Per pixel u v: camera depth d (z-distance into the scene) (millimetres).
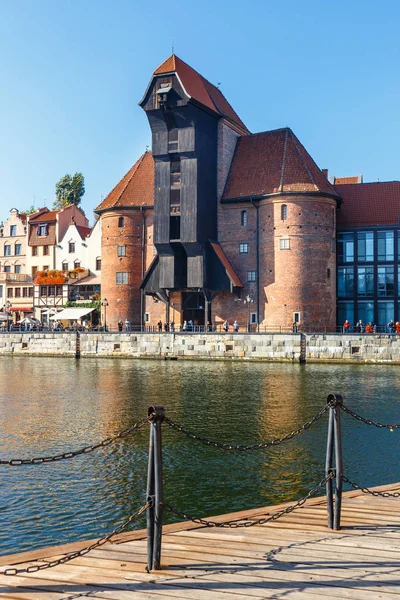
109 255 70062
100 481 17484
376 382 39188
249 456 20281
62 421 26688
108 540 8805
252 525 9789
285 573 7859
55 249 87250
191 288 64188
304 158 64562
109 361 57750
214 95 69812
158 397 33406
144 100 61688
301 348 54094
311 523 9984
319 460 19766
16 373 47125
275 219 61844
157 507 8055
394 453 20766
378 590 7348
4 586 7496
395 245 63781
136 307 69438
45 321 84125
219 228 65562
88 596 7211
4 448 21641
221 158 65688
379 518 10227
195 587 7453
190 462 19531
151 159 73562
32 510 15094
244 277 64312
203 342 57969
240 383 39125
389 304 63781
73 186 126750
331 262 62312
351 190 69375
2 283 88312
